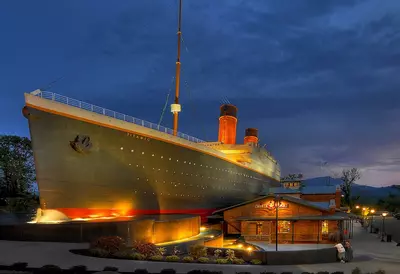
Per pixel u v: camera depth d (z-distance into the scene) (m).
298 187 60.28
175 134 34.62
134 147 28.20
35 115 22.34
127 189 27.91
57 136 23.47
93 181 25.53
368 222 62.66
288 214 35.59
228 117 53.41
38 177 23.06
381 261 22.75
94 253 16.75
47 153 23.19
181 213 33.94
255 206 36.59
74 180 24.52
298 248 30.03
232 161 44.25
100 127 25.67
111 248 17.52
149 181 29.78
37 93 23.03
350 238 41.97
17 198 47.44
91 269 13.89
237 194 46.00
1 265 13.73
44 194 23.34
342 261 21.28
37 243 18.81
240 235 36.03
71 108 24.06
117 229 20.25
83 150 24.39
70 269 13.31
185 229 25.73
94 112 25.53
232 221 36.88
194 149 35.44
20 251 16.66
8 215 31.53
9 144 50.12
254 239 34.44
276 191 55.56
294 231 34.53
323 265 19.83
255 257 19.94
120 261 16.08
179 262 17.52
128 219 23.22
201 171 36.88
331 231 34.41
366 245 35.62
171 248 21.23
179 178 33.38
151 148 29.80
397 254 28.86
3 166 48.84
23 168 50.53
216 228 35.22
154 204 30.55
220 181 41.12
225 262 18.81
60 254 16.39
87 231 19.70
